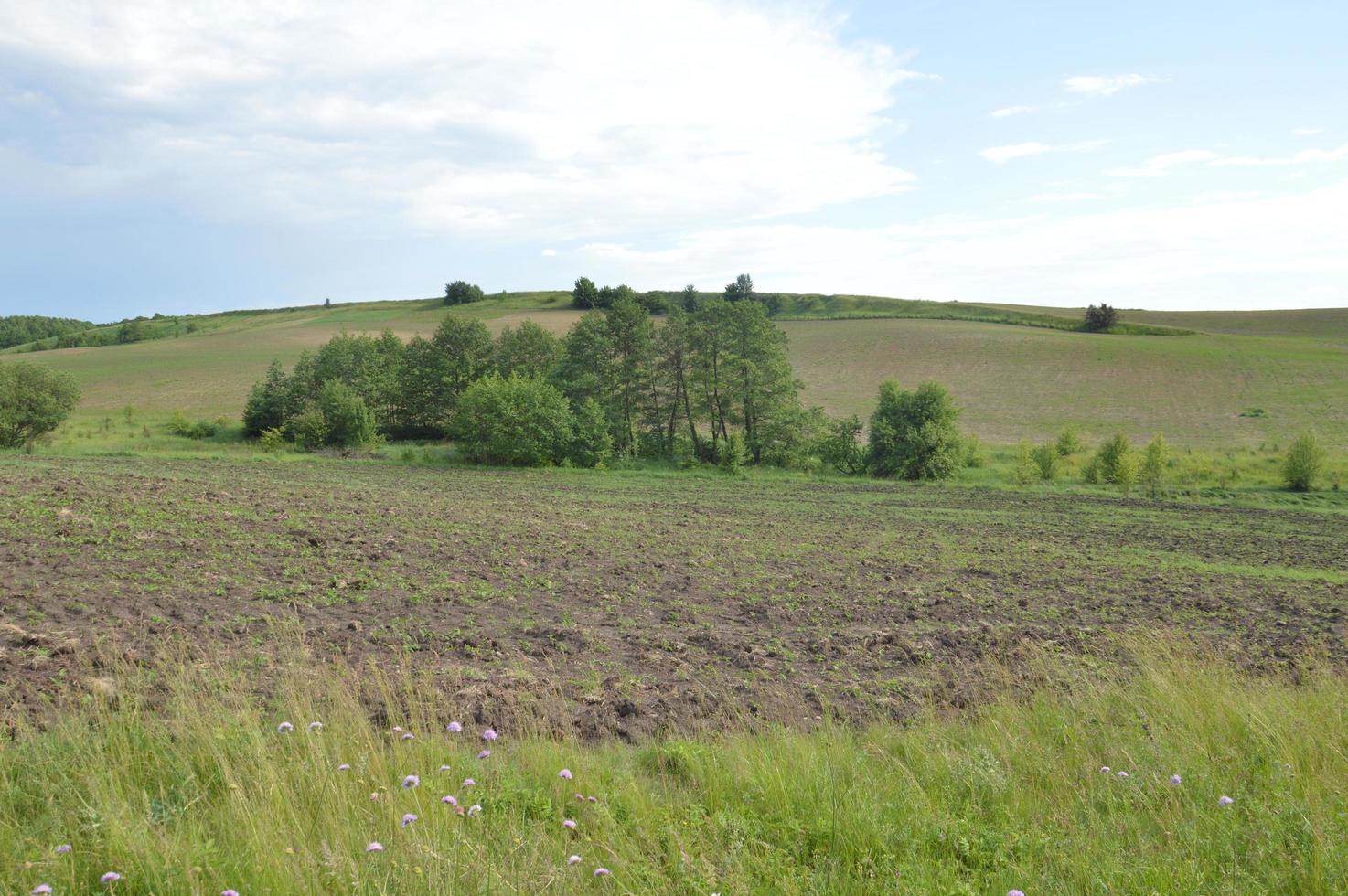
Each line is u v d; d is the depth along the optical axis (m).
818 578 18.39
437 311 166.25
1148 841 5.42
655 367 61.91
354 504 25.28
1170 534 31.30
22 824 4.95
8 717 6.72
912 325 131.38
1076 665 11.21
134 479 26.86
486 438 52.81
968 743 7.70
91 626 10.09
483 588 14.62
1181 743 7.32
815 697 9.70
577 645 11.40
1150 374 91.50
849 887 4.78
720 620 13.73
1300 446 47.97
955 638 13.00
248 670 8.71
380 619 11.97
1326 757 6.83
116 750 5.96
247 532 17.69
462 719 7.73
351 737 6.37
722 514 31.67
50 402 49.16
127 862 4.37
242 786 5.46
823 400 86.62
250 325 168.88
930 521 32.56
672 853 5.02
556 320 138.88
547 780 6.18
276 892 4.18
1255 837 5.37
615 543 21.62
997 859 5.17
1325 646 13.72
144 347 124.25
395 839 4.83
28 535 15.14
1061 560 23.81
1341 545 29.83
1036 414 78.44
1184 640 12.73
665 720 8.40
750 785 6.27
